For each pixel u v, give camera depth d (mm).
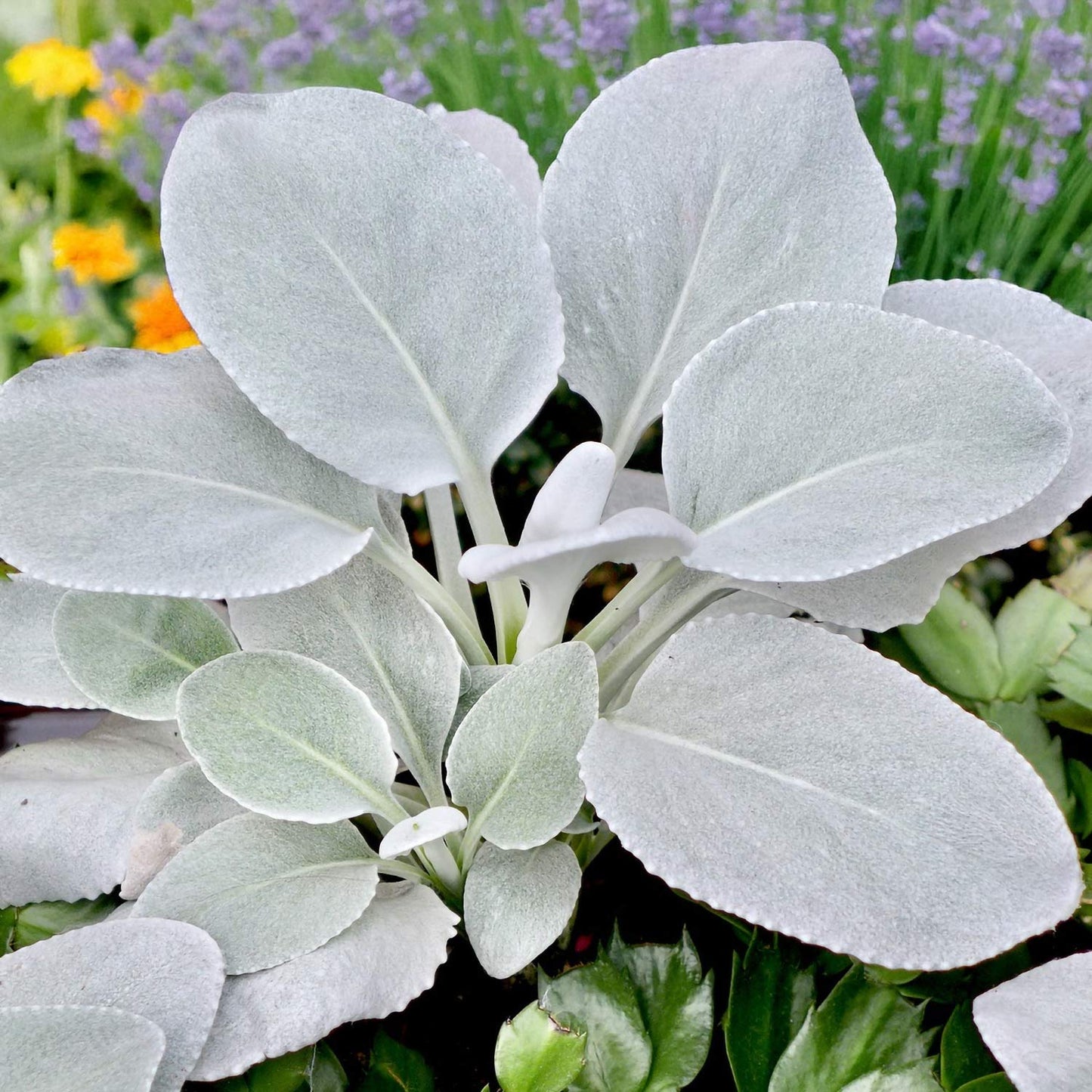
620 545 462
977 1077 470
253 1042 432
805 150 514
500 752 472
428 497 550
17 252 952
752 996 495
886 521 464
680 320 527
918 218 734
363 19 774
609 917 546
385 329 496
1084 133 716
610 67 730
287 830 483
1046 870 431
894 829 438
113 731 555
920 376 473
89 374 489
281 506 488
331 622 504
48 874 499
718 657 481
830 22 727
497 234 493
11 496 458
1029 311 522
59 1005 431
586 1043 464
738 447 485
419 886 490
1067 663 567
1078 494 490
